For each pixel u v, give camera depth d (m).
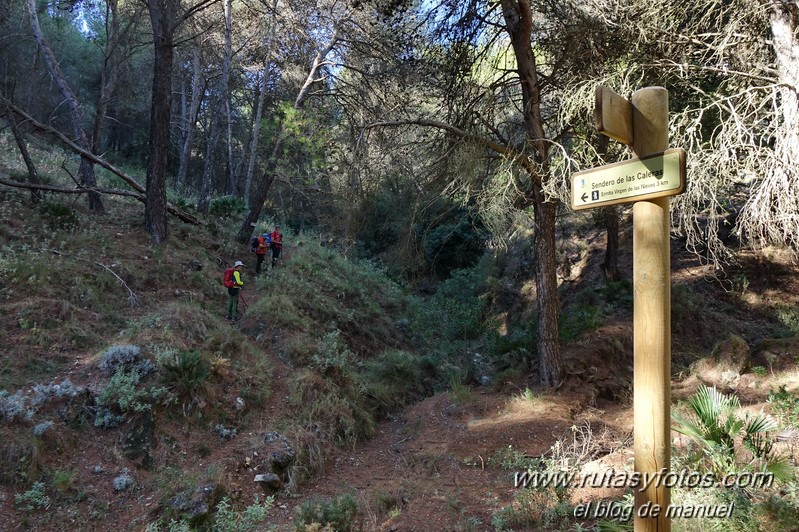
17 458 6.60
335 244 20.75
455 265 22.75
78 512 6.42
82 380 8.20
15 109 13.33
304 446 8.55
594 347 11.65
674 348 12.70
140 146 33.75
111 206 15.95
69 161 20.78
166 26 14.09
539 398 9.83
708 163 8.77
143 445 7.54
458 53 10.80
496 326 17.81
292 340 11.62
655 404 2.90
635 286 3.01
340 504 6.40
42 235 11.91
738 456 5.11
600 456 7.31
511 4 9.88
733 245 16.59
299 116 12.96
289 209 26.41
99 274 11.24
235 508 6.94
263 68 22.55
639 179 2.95
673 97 10.92
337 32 16.31
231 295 12.33
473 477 7.47
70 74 25.78
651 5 9.62
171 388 8.38
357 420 10.17
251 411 9.10
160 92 14.21
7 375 7.91
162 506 6.64
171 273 12.84
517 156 9.51
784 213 8.34
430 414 10.49
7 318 9.01
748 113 9.50
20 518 6.09
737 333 13.73
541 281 10.66
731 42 9.66
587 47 9.86
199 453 7.80
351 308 15.70
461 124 10.34
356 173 10.51
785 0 8.63
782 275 15.29
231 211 20.17
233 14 20.70
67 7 17.22
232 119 30.97
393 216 11.69
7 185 13.32
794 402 6.78
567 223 20.80
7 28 17.36
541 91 11.38
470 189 10.06
